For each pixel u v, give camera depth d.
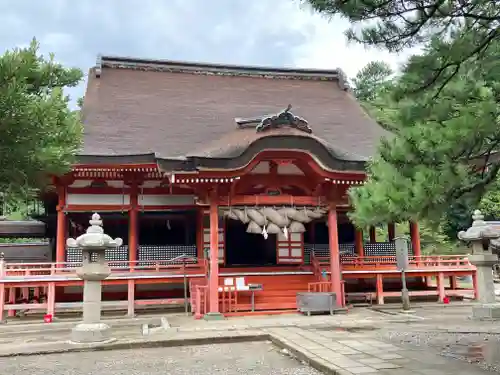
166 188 20.61
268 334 12.73
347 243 23.22
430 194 6.17
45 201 23.81
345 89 29.64
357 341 11.23
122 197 20.31
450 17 6.34
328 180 17.45
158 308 19.95
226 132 22.69
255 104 26.19
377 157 7.97
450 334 12.21
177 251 20.67
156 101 25.08
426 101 6.38
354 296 20.97
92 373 9.21
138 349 11.69
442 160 6.23
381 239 36.72
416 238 22.83
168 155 20.12
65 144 8.37
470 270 20.97
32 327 15.77
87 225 21.48
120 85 25.98
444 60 6.29
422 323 14.51
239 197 17.23
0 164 7.42
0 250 27.58
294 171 18.56
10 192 7.90
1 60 6.83
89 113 22.97
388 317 15.95
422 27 6.53
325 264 20.30
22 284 17.28
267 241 23.00
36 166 7.77
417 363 8.77
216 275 16.61
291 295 18.84
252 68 29.38
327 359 9.21
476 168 6.70
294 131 16.81
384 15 6.43
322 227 23.39
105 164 18.70
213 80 28.16
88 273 12.25
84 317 12.38
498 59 6.00
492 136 6.20
